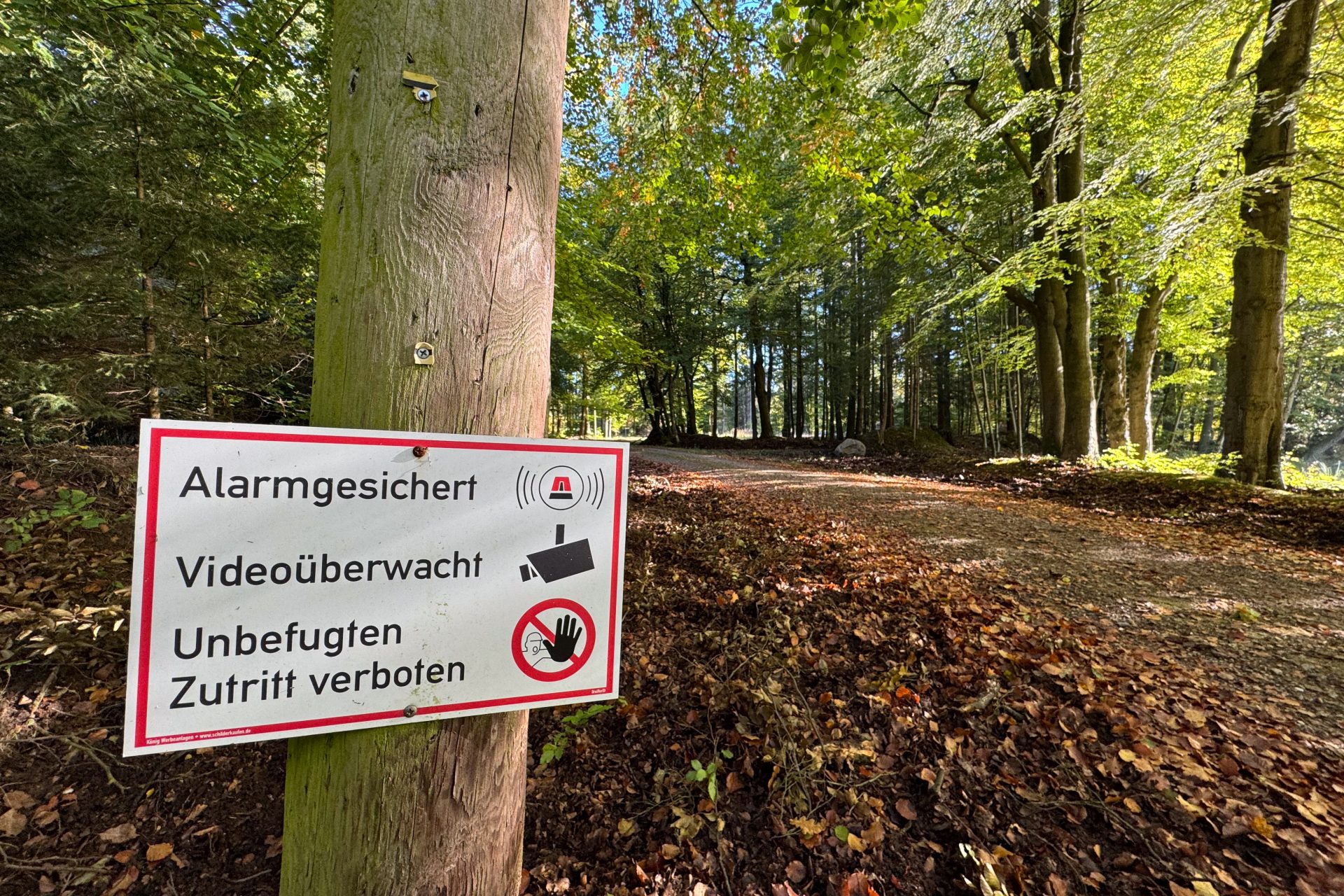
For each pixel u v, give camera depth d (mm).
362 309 921
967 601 4133
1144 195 9430
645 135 5461
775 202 15742
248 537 866
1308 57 7098
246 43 3971
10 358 3979
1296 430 24609
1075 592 4562
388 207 914
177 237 4492
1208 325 14742
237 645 872
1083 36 9281
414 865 969
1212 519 7090
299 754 957
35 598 3195
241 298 5355
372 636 936
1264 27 8594
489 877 1048
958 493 9430
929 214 6840
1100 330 12406
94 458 4730
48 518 3662
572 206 6336
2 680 2725
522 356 1020
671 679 3229
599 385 21047
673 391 24391
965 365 20469
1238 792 2336
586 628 1075
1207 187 7891
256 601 876
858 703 2979
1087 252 9688
